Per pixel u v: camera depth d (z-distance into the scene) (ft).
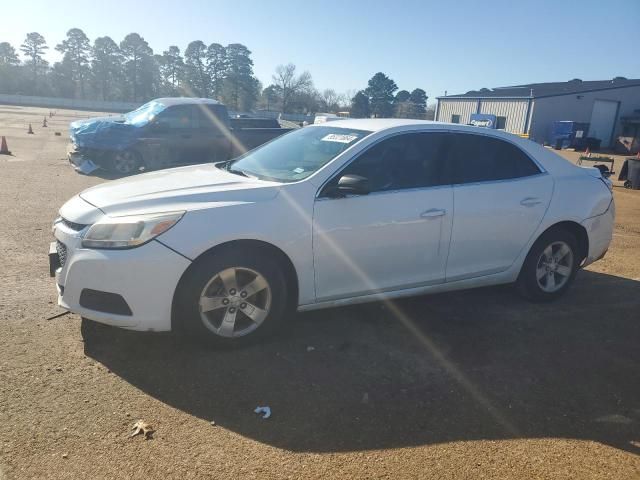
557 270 16.78
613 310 16.52
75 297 11.44
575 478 8.82
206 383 10.92
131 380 10.84
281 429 9.62
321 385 11.14
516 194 15.29
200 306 11.67
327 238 12.69
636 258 23.26
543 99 147.74
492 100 160.45
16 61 320.70
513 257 15.66
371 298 13.83
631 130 156.76
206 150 41.86
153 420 9.62
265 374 11.41
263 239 11.93
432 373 11.94
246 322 12.53
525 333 14.39
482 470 8.86
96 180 36.47
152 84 324.19
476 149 15.11
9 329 12.62
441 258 14.39
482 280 15.37
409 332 13.97
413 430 9.84
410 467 8.83
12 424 9.19
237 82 315.78
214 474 8.39
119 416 9.66
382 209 13.26
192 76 314.55
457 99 173.27
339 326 14.03
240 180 13.30
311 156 14.06
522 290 16.48
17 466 8.23
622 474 8.98
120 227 11.21
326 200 12.73
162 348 12.19
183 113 41.04
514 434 9.91
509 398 11.14
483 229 14.79
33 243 19.75
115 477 8.17
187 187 12.67
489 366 12.44
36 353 11.63
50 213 24.82
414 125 14.49
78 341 12.29
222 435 9.35
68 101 258.37
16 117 126.31
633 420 10.64
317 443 9.30
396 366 12.14
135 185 13.15
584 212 16.43
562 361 12.96
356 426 9.84
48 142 64.44
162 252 11.14
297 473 8.53
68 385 10.50
